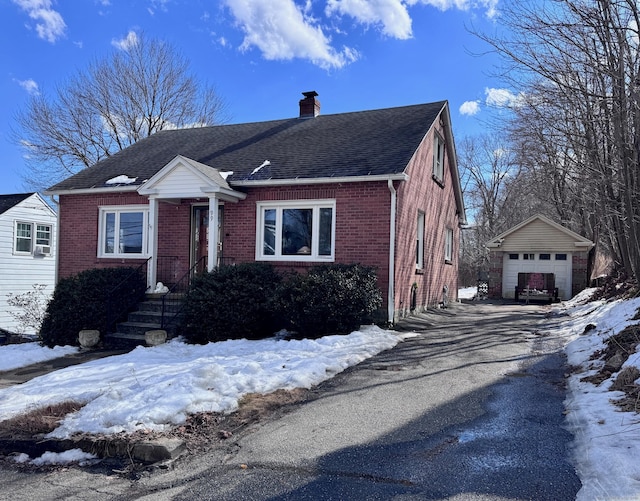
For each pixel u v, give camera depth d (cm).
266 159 1270
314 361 710
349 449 423
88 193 1368
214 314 960
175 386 579
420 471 373
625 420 425
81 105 2578
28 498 375
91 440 462
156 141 1680
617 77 825
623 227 1243
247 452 432
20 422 527
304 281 937
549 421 470
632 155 943
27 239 2061
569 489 332
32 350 1011
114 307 1095
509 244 2217
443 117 1541
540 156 1591
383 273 1056
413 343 897
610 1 831
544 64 941
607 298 1305
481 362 730
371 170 1066
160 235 1318
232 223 1212
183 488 375
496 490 336
